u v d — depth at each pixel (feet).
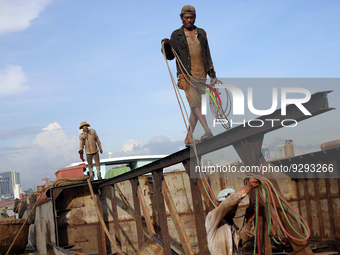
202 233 16.22
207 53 15.90
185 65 15.55
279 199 10.55
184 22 15.96
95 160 44.75
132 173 28.19
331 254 22.57
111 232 43.11
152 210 41.75
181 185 41.45
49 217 44.68
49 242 45.39
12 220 56.49
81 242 42.65
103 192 44.16
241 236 11.69
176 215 20.79
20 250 56.95
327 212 33.73
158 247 25.38
